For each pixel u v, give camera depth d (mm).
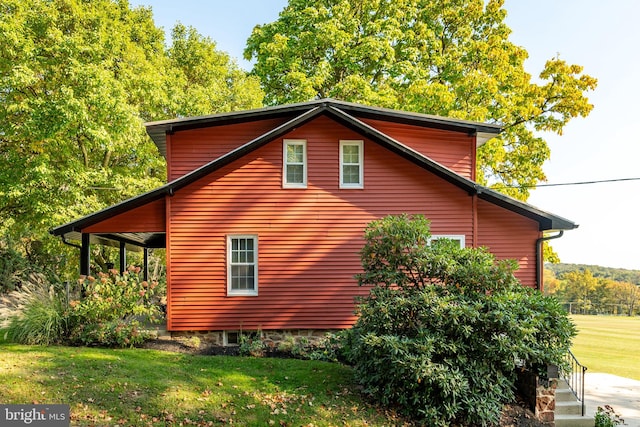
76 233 11297
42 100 13281
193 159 12039
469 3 22688
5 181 13891
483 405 7047
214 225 10680
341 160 11172
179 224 10586
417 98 19172
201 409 6559
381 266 8547
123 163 18578
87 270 10617
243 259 10836
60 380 6898
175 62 21750
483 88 19328
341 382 8016
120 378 7238
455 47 22625
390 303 7742
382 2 22641
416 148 12383
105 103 13586
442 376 6707
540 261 11281
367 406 7211
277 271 10758
